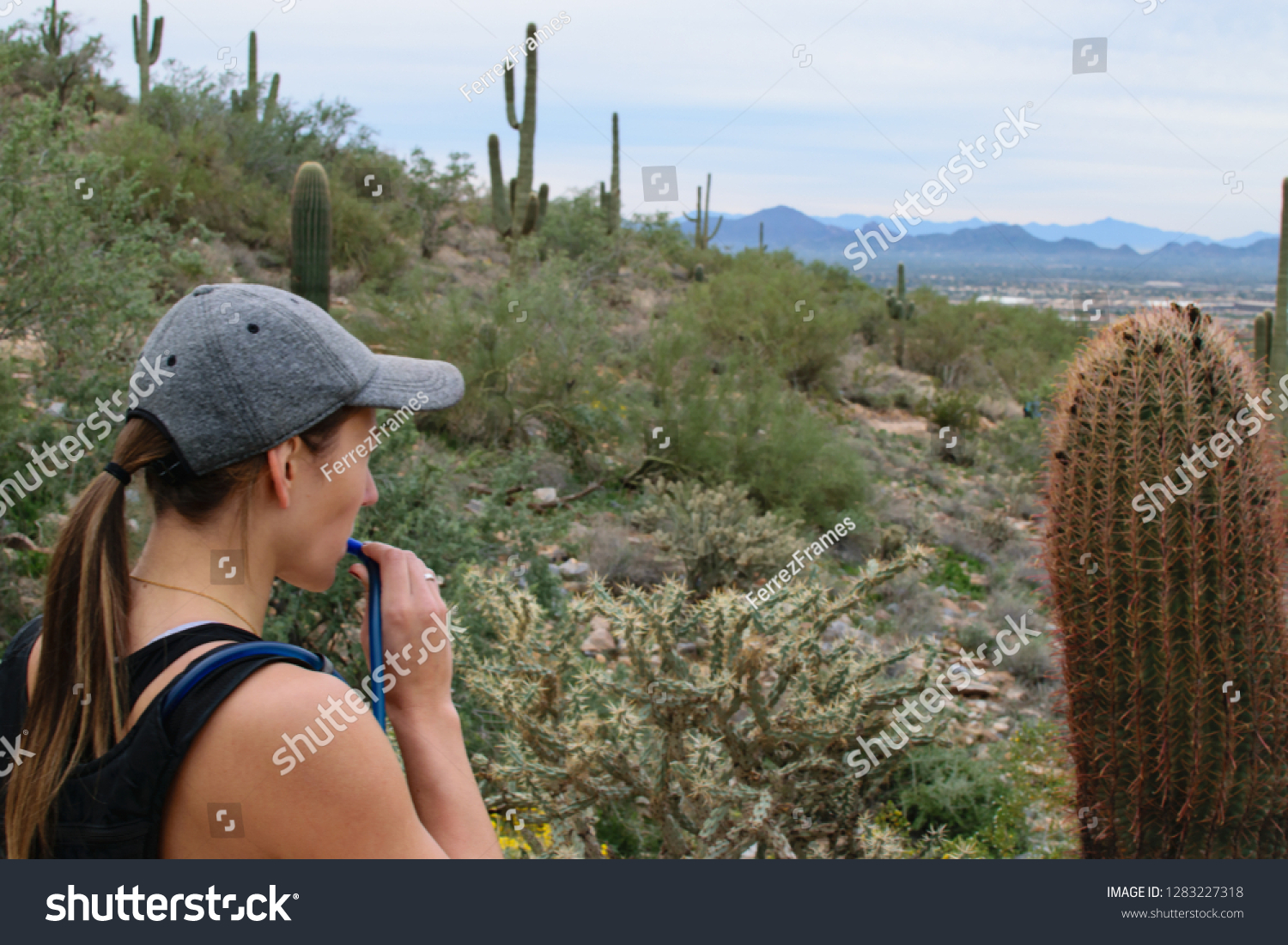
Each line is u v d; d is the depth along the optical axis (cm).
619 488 928
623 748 285
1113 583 285
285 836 79
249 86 1967
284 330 91
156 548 91
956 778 423
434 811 98
